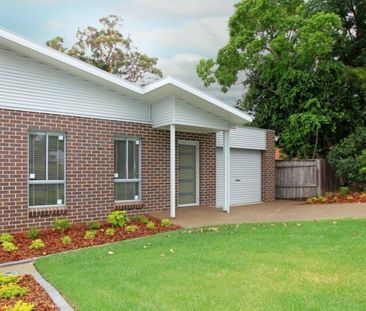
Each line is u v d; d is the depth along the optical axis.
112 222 9.77
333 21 17.81
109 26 29.17
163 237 8.48
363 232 8.12
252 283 5.05
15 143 9.14
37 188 9.58
